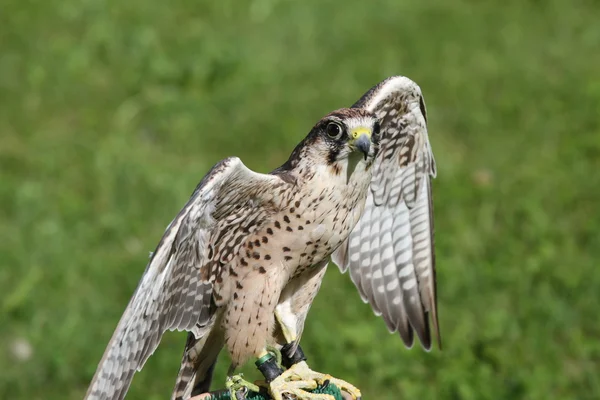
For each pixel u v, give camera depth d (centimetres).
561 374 1185
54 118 1730
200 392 792
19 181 1543
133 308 679
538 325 1253
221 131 1686
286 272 745
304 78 1828
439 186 1520
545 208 1473
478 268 1339
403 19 2020
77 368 1213
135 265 1357
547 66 1856
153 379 1181
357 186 741
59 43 1920
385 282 870
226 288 743
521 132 1667
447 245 1384
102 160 1592
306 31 1977
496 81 1805
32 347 1241
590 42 1934
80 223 1445
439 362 1197
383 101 798
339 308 1277
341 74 1834
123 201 1491
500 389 1156
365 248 861
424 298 875
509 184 1520
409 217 862
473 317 1269
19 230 1429
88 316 1284
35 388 1197
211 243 734
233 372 763
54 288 1325
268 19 2025
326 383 749
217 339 768
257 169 1596
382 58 1880
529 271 1330
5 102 1767
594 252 1380
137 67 1858
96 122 1712
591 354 1217
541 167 1566
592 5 2069
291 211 729
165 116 1719
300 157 739
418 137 834
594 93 1742
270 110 1731
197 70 1831
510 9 2058
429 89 1788
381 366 1184
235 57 1859
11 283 1333
